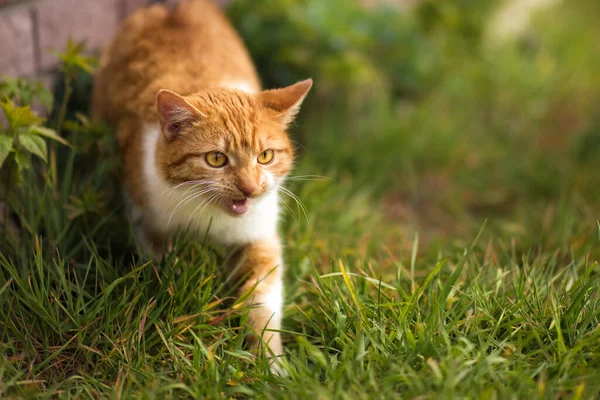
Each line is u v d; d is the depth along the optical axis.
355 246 4.82
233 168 3.64
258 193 3.68
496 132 7.15
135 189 4.06
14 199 4.00
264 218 3.96
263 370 3.34
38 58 4.82
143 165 3.96
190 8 5.02
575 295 3.72
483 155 6.75
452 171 6.57
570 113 7.60
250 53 6.21
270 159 3.78
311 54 6.29
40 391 3.23
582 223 4.98
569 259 4.61
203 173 3.63
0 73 4.54
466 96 7.52
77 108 5.12
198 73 4.30
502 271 4.23
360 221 5.20
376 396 3.04
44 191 3.83
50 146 4.45
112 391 3.18
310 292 4.05
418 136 6.67
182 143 3.63
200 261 3.88
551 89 7.91
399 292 3.71
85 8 5.14
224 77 4.33
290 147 3.93
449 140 6.75
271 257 4.05
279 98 3.85
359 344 3.29
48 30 4.85
